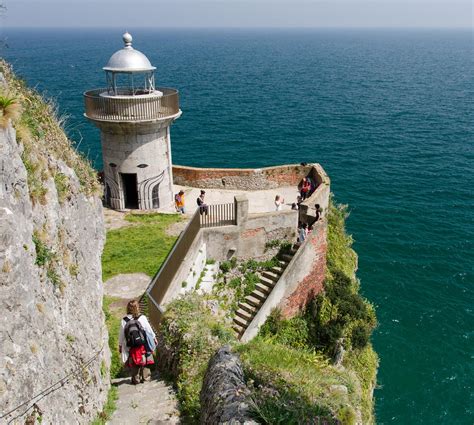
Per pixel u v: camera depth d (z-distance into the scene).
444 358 25.19
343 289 24.75
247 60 186.62
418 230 37.50
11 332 5.42
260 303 21.84
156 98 22.77
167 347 12.02
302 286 23.06
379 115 74.12
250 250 22.83
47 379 6.36
